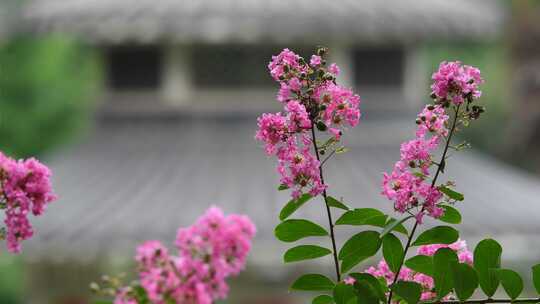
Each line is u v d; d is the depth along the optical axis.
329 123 2.00
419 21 15.38
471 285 2.00
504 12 30.20
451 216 2.06
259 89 15.25
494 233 11.72
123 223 11.66
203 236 1.89
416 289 1.97
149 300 1.94
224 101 15.28
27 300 12.04
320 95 2.00
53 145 16.69
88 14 15.24
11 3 23.86
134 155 14.77
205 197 12.73
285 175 1.97
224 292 1.89
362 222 2.09
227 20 14.66
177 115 15.39
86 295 11.27
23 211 1.89
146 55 15.45
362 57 15.47
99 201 12.82
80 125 16.55
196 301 1.85
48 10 16.03
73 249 11.09
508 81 31.36
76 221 11.89
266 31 14.59
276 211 11.84
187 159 14.50
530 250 11.67
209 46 15.12
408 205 2.04
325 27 14.80
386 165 13.98
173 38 14.73
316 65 2.00
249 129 15.19
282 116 2.00
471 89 1.96
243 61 15.23
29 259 11.21
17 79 16.67
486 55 31.19
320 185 1.97
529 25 30.88
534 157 31.08
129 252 11.07
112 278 1.98
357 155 14.54
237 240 1.89
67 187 13.57
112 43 15.18
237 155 14.54
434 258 2.03
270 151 1.98
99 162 14.70
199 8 15.08
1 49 16.55
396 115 15.48
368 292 2.00
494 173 15.46
